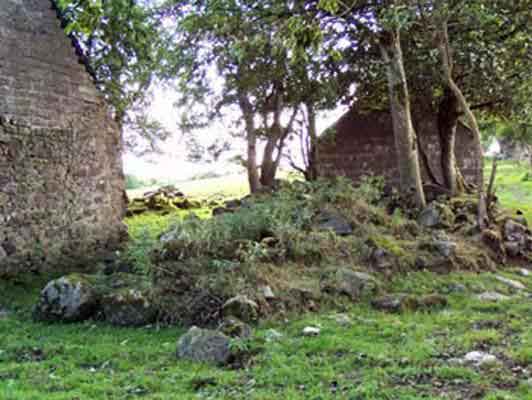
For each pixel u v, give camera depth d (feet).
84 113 30.40
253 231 22.90
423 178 47.16
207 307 17.26
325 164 50.14
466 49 34.55
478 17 28.40
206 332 14.11
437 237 27.25
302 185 32.35
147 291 17.88
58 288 18.19
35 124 26.03
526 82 36.04
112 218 34.17
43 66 26.81
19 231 24.68
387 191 42.27
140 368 13.05
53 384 11.87
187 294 17.84
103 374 12.64
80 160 29.76
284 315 17.49
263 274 19.29
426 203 34.01
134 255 19.52
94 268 26.00
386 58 32.58
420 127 48.01
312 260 22.16
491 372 12.01
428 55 35.88
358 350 13.74
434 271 23.85
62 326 17.33
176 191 61.87
